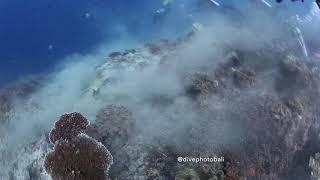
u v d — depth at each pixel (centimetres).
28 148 705
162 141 655
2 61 899
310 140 837
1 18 902
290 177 788
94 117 696
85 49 930
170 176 610
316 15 1042
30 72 900
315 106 857
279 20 1019
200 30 952
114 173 604
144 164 614
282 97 804
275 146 746
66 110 751
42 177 629
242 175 667
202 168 621
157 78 802
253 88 802
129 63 858
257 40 932
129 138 654
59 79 867
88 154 572
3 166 729
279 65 861
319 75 932
